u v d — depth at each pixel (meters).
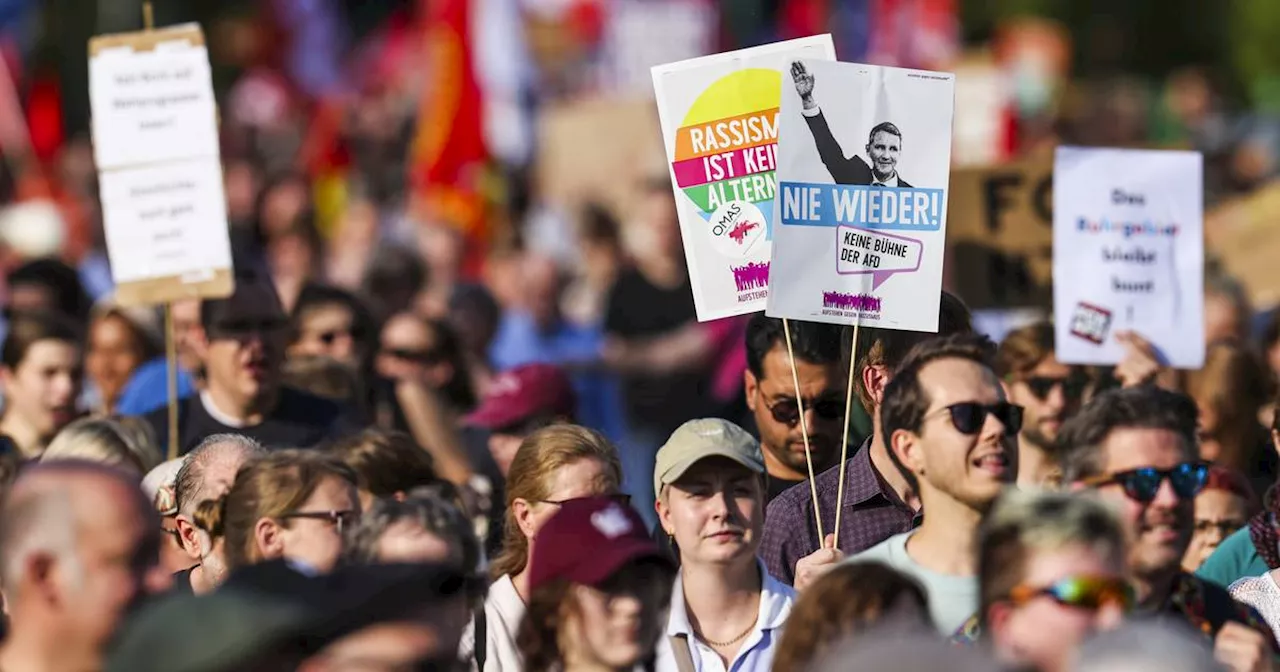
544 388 30.08
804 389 24.14
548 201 62.44
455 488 23.77
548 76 71.94
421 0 86.06
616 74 68.31
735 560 20.06
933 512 19.28
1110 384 27.59
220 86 88.06
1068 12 104.88
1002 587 15.58
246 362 29.92
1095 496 16.16
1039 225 32.50
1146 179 28.02
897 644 12.88
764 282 22.73
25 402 30.77
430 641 14.04
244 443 22.38
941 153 22.22
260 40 87.06
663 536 23.44
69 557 15.45
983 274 32.62
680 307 44.28
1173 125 84.06
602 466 21.89
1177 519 19.22
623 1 68.25
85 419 25.61
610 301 44.78
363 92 89.06
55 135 68.50
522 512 21.77
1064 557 15.40
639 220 48.53
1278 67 107.00
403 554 16.78
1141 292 27.88
